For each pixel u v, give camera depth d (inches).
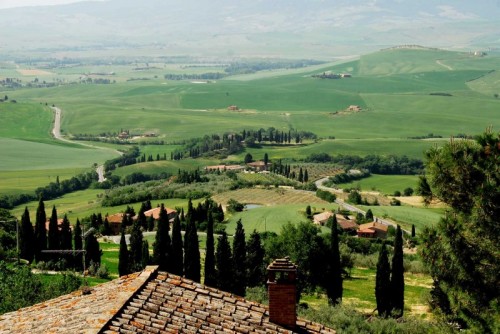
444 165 1519.4
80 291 1147.3
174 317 969.5
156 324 939.3
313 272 3752.5
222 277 3344.0
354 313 2454.5
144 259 3789.4
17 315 1111.6
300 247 3757.4
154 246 3614.7
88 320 936.3
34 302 1916.8
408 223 6899.6
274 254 3897.6
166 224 3599.9
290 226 4015.8
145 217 6515.8
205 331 952.3
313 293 3777.1
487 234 1424.7
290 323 1009.5
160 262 3575.3
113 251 5349.4
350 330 2247.8
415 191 1636.3
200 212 6555.1
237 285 3378.4
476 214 1421.0
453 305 1471.5
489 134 1531.7
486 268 1423.5
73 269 3639.3
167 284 1063.6
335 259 3380.9
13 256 3978.8
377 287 3058.6
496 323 1338.6
